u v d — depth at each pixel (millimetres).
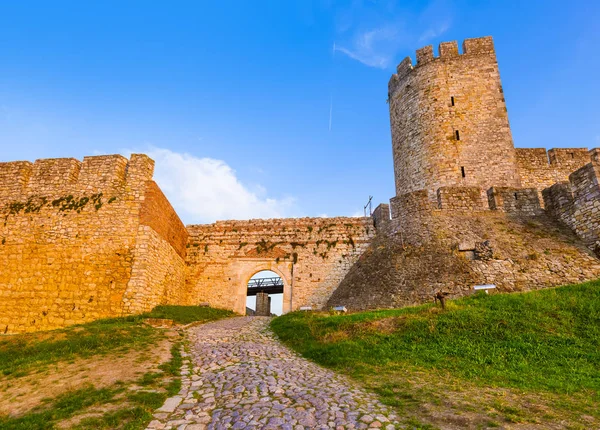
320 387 7227
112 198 20531
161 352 10875
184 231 26328
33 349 11086
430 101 29312
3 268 19531
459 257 17922
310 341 11812
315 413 5820
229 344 12219
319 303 24156
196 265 26250
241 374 8344
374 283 19438
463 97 28781
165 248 22188
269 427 5355
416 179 28875
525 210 20562
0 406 6957
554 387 6797
